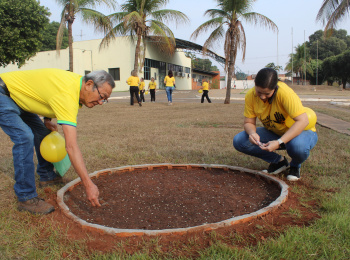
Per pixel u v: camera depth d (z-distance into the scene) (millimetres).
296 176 3420
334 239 2072
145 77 34500
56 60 31969
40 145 2949
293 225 2334
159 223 2457
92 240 2150
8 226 2357
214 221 2469
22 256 1993
